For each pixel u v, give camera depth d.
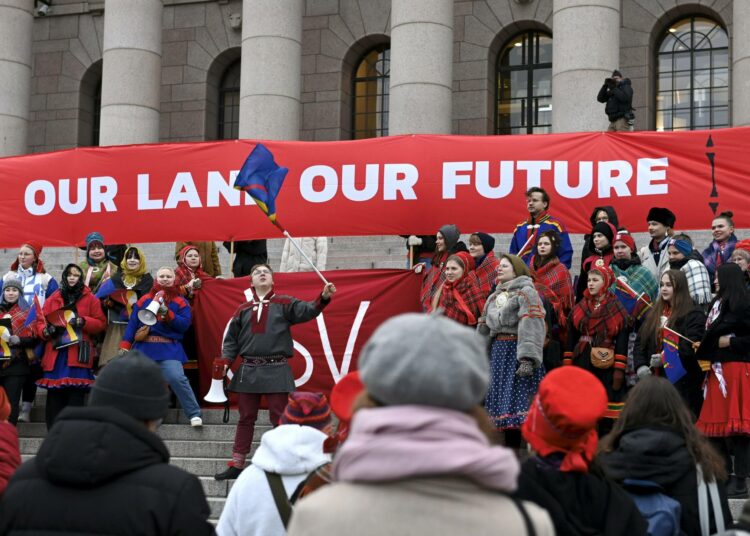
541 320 9.81
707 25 29.73
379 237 22.94
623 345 10.47
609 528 4.57
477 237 11.64
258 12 25.33
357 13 31.70
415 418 3.03
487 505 3.06
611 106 18.78
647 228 13.45
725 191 13.26
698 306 10.65
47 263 24.03
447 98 23.97
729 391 9.55
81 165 14.70
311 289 13.34
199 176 14.32
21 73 28.12
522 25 30.62
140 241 14.41
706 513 5.48
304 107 31.86
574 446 4.60
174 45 33.09
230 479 10.76
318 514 3.04
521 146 13.68
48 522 3.98
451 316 11.11
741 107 23.58
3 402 6.15
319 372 13.20
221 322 13.39
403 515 2.99
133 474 4.04
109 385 4.24
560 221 13.02
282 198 14.04
